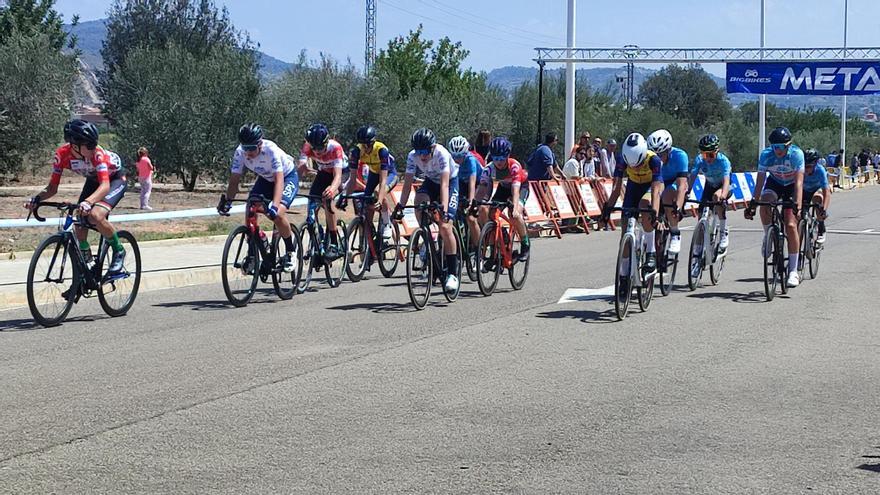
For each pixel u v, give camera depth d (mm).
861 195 37469
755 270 13367
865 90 30234
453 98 50594
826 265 13992
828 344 8016
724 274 12867
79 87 27703
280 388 6344
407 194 9844
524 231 11094
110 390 6250
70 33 42250
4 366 6941
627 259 9133
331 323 8828
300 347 7703
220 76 29281
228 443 5133
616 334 8398
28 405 5863
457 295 10523
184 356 7324
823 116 93188
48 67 25875
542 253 15836
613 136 52438
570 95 28734
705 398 6191
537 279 12203
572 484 4547
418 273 9688
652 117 55000
